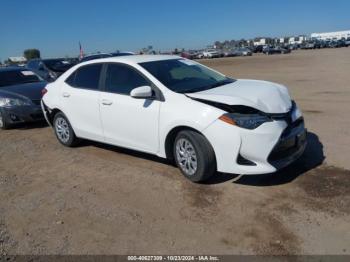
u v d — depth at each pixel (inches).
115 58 241.9
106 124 241.8
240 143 177.6
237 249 141.6
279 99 193.6
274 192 182.7
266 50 2691.9
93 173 227.0
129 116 222.8
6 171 244.8
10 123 365.4
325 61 1163.3
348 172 199.5
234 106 181.6
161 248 145.5
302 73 803.4
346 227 149.7
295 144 192.4
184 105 194.5
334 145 244.5
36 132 350.9
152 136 213.0
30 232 163.5
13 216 179.0
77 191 202.4
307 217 158.6
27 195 202.4
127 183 207.5
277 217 160.2
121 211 176.2
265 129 176.7
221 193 186.1
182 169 203.9
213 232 153.3
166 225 161.3
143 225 162.7
